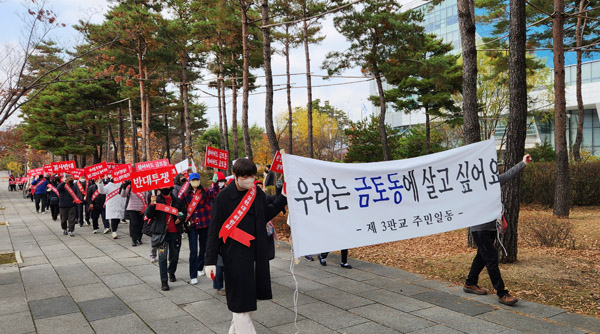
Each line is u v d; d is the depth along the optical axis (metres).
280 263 7.80
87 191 12.90
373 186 4.65
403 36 19.48
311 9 23.23
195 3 23.23
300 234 4.13
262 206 3.61
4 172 98.62
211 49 24.09
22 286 6.37
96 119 33.31
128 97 27.94
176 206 6.30
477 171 5.32
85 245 10.20
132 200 9.98
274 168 5.24
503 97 23.53
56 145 34.06
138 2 24.45
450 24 50.81
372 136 26.28
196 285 6.35
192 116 50.53
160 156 53.47
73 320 4.82
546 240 8.38
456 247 8.65
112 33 21.30
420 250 8.62
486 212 5.27
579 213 13.86
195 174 6.44
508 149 6.99
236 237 3.44
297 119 47.53
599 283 5.75
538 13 18.69
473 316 4.70
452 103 24.58
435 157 5.11
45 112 33.66
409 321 4.61
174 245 6.41
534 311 4.80
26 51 8.93
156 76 32.19
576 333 4.12
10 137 36.38
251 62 23.50
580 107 19.00
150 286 6.33
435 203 5.01
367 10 20.47
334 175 4.45
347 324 4.57
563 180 12.75
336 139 49.38
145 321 4.77
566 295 5.30
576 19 20.39
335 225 4.34
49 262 8.18
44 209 19.78
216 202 3.55
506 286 5.80
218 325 4.62
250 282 3.43
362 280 6.48
